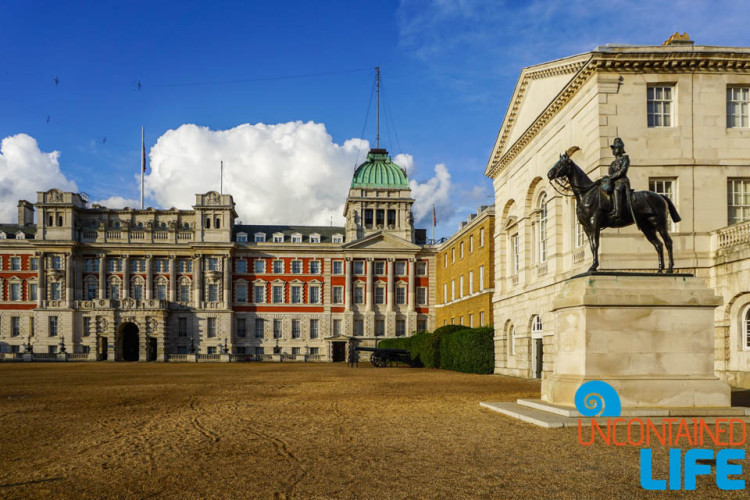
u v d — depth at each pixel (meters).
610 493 9.45
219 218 94.69
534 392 27.12
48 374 47.47
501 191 45.41
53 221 91.50
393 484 10.06
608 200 17.11
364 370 54.47
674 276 16.91
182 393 28.33
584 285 16.64
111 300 88.62
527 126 39.56
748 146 28.59
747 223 25.64
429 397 24.88
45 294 91.06
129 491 9.93
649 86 28.95
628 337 16.36
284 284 96.38
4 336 91.38
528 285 38.91
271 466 11.52
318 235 100.12
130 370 55.34
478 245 62.78
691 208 28.16
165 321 89.62
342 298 96.62
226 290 93.50
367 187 98.69
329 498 9.33
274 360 88.81
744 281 25.48
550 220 34.66
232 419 18.38
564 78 32.91
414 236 102.50
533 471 10.80
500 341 44.84
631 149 28.39
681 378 16.27
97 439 14.97
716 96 28.81
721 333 26.89
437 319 85.56
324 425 16.72
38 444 14.39
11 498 9.64
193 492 9.80
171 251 93.81
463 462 11.58
